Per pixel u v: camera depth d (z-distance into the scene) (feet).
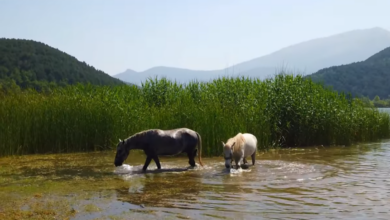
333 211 25.03
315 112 64.39
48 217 24.38
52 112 56.80
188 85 73.61
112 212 25.25
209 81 74.23
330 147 61.41
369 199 27.99
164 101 70.69
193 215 24.39
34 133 54.85
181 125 54.34
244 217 23.90
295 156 50.60
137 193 30.35
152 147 41.11
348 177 35.99
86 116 57.57
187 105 58.39
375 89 452.35
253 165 43.21
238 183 33.68
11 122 53.67
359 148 59.62
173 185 33.17
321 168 40.91
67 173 39.37
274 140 61.52
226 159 39.60
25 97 60.95
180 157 50.39
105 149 57.93
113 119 58.90
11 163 45.96
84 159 49.03
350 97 76.43
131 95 71.36
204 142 51.65
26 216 24.59
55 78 258.37
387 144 65.67
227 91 68.39
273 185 32.73
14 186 33.22
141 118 59.31
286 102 64.64
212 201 27.66
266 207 26.02
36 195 29.78
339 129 64.69
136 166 43.57
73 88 72.90
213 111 54.34
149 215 24.48
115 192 30.78
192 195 29.50
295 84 69.21
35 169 41.78
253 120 58.08
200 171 39.93
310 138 64.39
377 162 45.09
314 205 26.48
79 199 28.60
